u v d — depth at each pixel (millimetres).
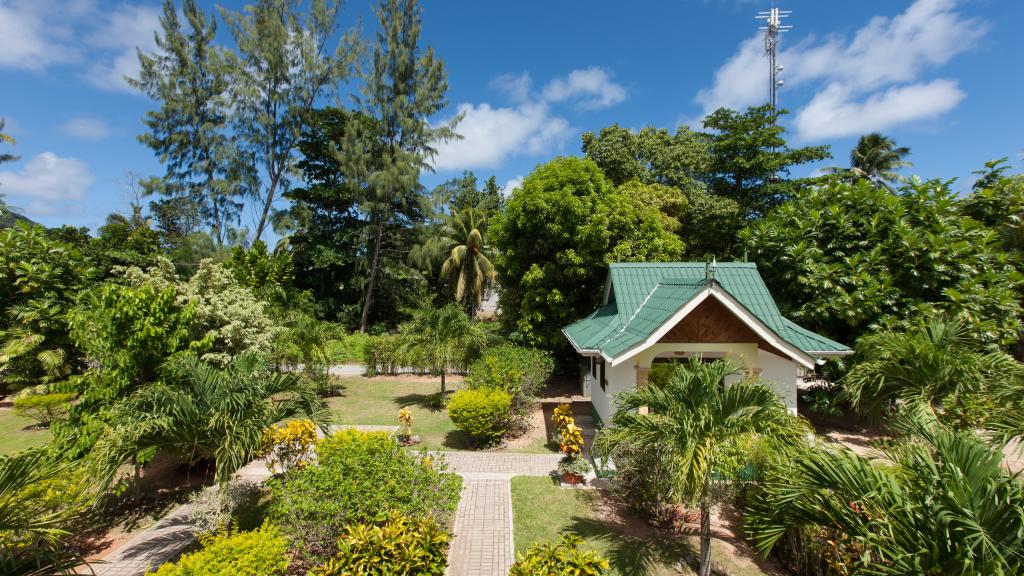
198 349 10555
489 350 14992
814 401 13352
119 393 8930
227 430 6816
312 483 6625
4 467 5180
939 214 12961
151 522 8156
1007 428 6969
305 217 32656
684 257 26000
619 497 9039
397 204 33906
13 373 15414
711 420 5844
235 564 5125
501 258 20859
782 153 24375
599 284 19172
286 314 18156
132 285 13859
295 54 31828
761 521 6297
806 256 13242
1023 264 13961
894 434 9008
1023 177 15930
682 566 6906
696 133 31422
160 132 32531
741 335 10719
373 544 5789
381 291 35344
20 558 5652
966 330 10750
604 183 19438
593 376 15148
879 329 11766
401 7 31234
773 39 28250
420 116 32031
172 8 32312
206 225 34375
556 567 5445
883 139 36094
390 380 20797
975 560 3920
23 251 16359
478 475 10180
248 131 31844
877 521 4617
